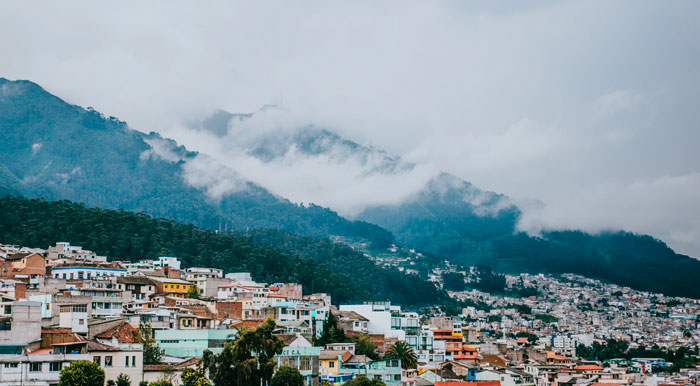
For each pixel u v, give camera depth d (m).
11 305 163.38
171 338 188.25
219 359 168.88
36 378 146.50
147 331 190.50
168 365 167.62
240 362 166.75
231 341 182.00
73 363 144.50
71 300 186.75
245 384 165.38
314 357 191.12
